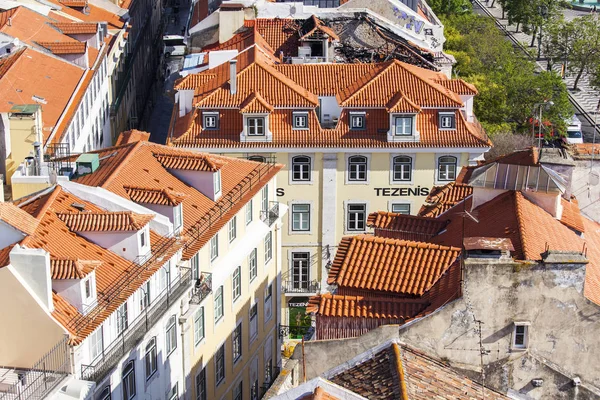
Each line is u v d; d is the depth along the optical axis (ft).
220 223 194.49
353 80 275.80
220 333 200.95
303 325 264.31
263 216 226.17
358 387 120.37
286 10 326.65
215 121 264.11
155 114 466.29
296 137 262.26
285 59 304.50
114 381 153.69
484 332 128.26
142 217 165.48
